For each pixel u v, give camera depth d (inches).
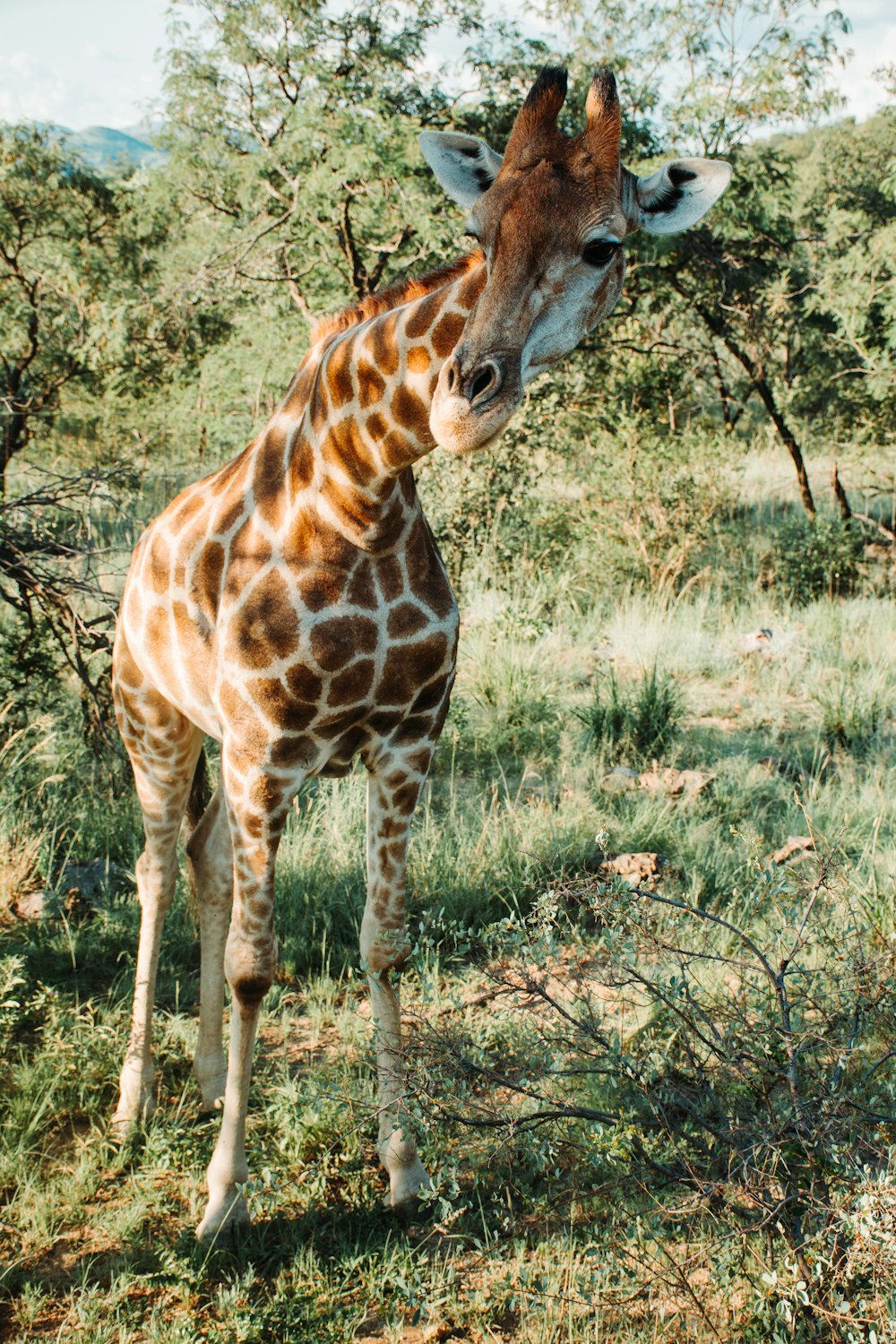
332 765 114.5
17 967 137.4
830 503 533.0
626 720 241.9
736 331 474.3
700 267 461.1
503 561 364.5
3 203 531.2
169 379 599.2
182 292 482.3
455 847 189.0
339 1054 139.6
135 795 211.6
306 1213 112.6
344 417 97.8
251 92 467.2
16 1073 129.9
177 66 460.8
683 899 169.8
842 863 165.6
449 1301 100.2
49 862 177.9
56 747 221.9
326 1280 103.7
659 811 201.6
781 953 128.5
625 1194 109.2
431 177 409.4
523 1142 107.5
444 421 78.2
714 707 271.6
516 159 85.8
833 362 576.1
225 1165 110.6
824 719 253.8
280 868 180.9
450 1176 101.4
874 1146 99.5
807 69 408.2
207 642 114.4
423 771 114.7
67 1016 140.3
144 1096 127.7
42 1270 106.7
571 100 430.3
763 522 480.1
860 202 796.0
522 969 112.3
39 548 215.0
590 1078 125.7
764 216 438.3
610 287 89.1
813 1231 92.3
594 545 393.7
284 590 102.8
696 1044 123.2
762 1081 103.6
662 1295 98.6
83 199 566.3
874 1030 122.2
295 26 441.1
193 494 124.6
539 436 401.4
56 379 523.8
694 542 387.5
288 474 106.0
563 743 237.0
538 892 165.8
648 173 388.2
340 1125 123.1
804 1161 92.7
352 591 102.7
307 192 389.7
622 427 413.7
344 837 192.2
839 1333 84.8
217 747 231.6
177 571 117.2
